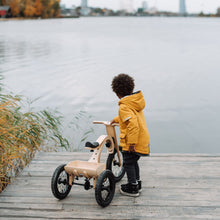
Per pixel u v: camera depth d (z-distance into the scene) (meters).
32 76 14.80
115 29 64.81
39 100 10.43
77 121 8.40
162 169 4.27
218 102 10.45
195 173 4.13
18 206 3.32
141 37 42.56
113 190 3.34
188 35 46.88
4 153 4.08
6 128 4.33
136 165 3.56
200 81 13.65
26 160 4.63
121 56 22.70
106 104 10.17
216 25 92.44
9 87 12.22
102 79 14.20
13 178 3.98
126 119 3.11
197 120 8.82
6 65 18.22
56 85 12.87
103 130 7.73
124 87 3.22
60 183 3.36
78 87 12.55
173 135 7.78
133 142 3.11
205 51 25.75
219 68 17.00
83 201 3.42
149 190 3.67
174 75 15.06
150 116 9.10
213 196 3.52
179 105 10.12
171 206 3.31
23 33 48.84
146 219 3.08
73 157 4.79
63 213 3.19
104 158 4.78
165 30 61.72
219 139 7.57
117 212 3.20
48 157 4.78
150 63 19.06
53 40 36.97
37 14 115.81
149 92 11.75
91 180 3.97
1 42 33.88
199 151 6.94
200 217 3.11
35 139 5.29
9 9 105.94
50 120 6.25
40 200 3.45
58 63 19.19
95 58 21.58
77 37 42.16
